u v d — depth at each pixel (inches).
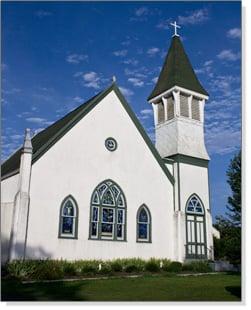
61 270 829.8
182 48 1322.6
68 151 964.6
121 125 1069.8
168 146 1202.6
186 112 1224.8
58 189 933.2
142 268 968.9
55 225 913.5
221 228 1218.0
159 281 799.1
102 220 987.9
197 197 1161.4
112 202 1013.8
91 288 686.5
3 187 1007.0
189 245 1099.3
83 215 957.8
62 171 946.7
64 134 967.0
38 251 880.9
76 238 936.9
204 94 1258.0
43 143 1017.5
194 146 1200.2
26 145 904.9
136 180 1066.1
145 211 1068.5
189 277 897.5
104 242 977.5
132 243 1023.0
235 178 1045.8
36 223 889.5
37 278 787.4
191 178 1164.5
